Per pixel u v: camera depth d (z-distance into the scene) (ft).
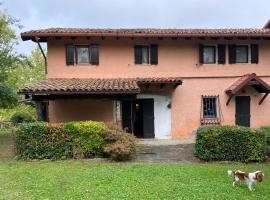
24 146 53.78
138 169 46.65
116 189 36.70
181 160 54.08
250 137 53.72
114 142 54.70
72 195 34.55
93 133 54.49
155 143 66.69
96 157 54.85
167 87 73.00
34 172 44.75
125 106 73.72
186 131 73.56
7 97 81.71
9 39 84.33
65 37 69.36
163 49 72.95
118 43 71.82
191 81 73.72
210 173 44.88
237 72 74.54
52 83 64.13
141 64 72.38
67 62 70.59
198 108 73.82
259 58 75.31
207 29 73.97
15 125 112.16
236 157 53.88
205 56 74.28
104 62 71.46
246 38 73.15
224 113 74.23
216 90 74.13
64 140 54.13
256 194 36.17
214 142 53.83
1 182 39.86
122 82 65.92
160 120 73.56
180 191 36.24
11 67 87.71
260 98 75.15
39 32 67.51
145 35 68.85
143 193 35.32
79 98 60.85
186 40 73.31
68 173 44.14
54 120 68.69
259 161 53.67
